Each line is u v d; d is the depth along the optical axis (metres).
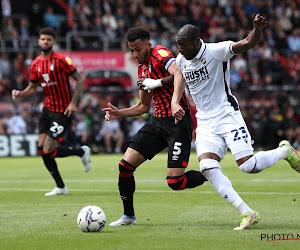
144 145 18.08
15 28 68.12
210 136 16.73
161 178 35.09
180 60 16.95
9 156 59.00
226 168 41.53
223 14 80.62
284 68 74.31
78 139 60.81
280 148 17.34
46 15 71.94
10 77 63.31
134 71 66.50
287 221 17.80
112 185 31.50
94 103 63.59
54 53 28.06
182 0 82.69
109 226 17.59
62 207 22.30
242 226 16.22
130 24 76.12
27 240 15.16
